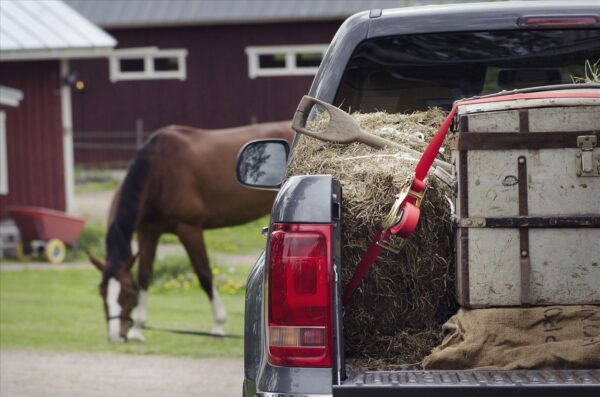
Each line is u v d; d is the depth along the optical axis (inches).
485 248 133.2
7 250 754.8
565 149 131.3
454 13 181.5
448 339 135.9
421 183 137.6
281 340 130.6
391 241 142.7
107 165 1152.8
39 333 432.5
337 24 1112.8
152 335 430.9
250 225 855.7
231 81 1136.8
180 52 1143.6
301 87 1123.9
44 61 847.7
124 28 1151.0
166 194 434.9
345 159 150.9
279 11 1107.9
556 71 185.2
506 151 132.3
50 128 848.9
